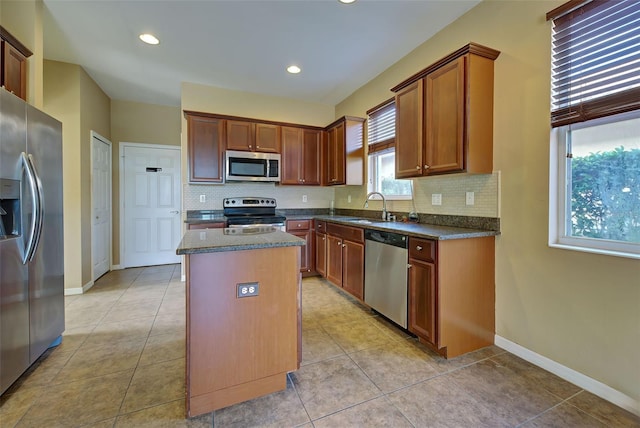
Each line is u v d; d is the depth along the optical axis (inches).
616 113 61.0
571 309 68.4
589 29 65.4
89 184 144.2
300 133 165.3
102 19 97.8
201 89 153.6
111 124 175.9
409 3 89.0
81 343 86.7
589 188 67.7
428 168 91.5
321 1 88.2
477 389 65.8
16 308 66.2
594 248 66.6
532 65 75.5
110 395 63.6
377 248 102.1
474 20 90.4
